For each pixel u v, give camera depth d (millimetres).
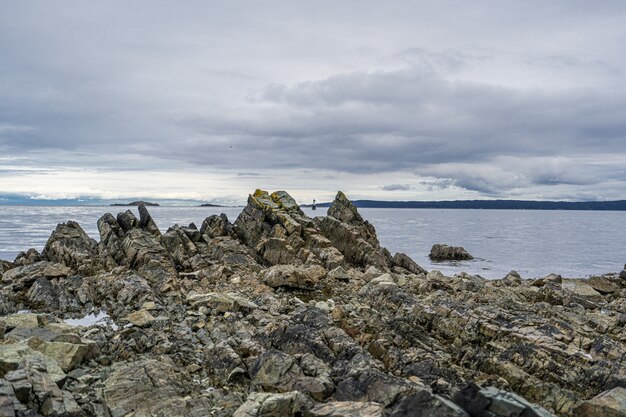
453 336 22359
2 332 18406
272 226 49312
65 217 165625
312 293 34969
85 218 158125
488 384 17500
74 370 16688
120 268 35656
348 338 20156
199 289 33625
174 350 19906
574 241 106125
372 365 17234
